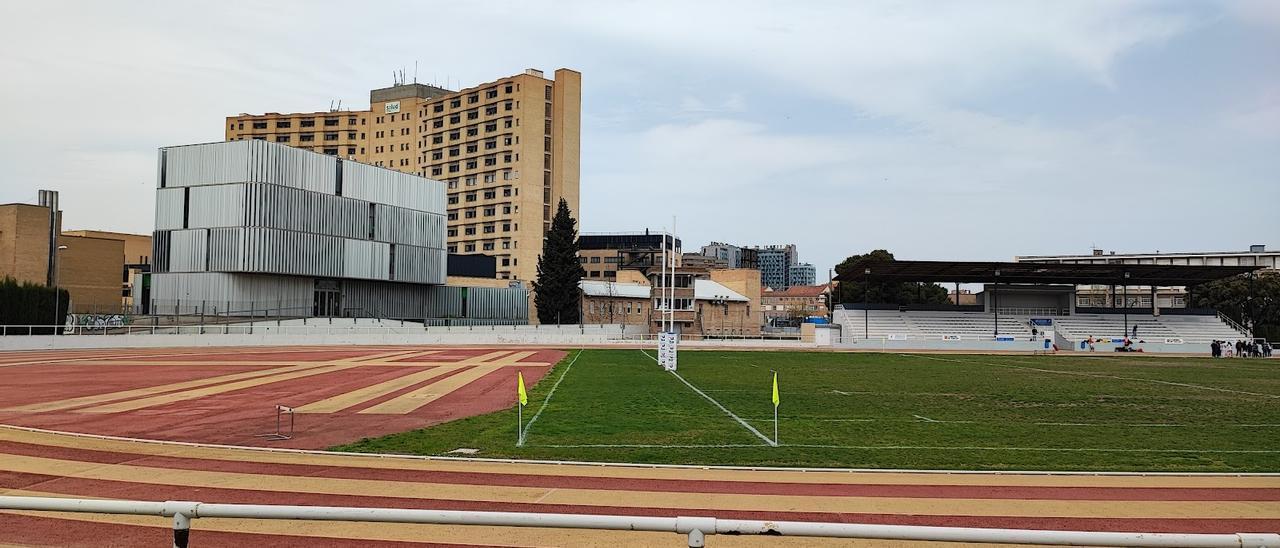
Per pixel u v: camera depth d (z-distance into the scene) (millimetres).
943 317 84188
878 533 5863
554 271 100938
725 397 27062
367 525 10555
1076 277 80062
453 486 12914
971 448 16828
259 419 20875
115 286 86562
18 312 58438
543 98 136125
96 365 40906
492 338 72938
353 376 35000
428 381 32594
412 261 89250
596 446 16625
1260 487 13258
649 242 156250
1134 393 30344
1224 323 84938
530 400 25562
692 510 11430
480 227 136875
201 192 74000
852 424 20516
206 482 13188
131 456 15508
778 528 5891
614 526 6008
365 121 165500
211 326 64750
